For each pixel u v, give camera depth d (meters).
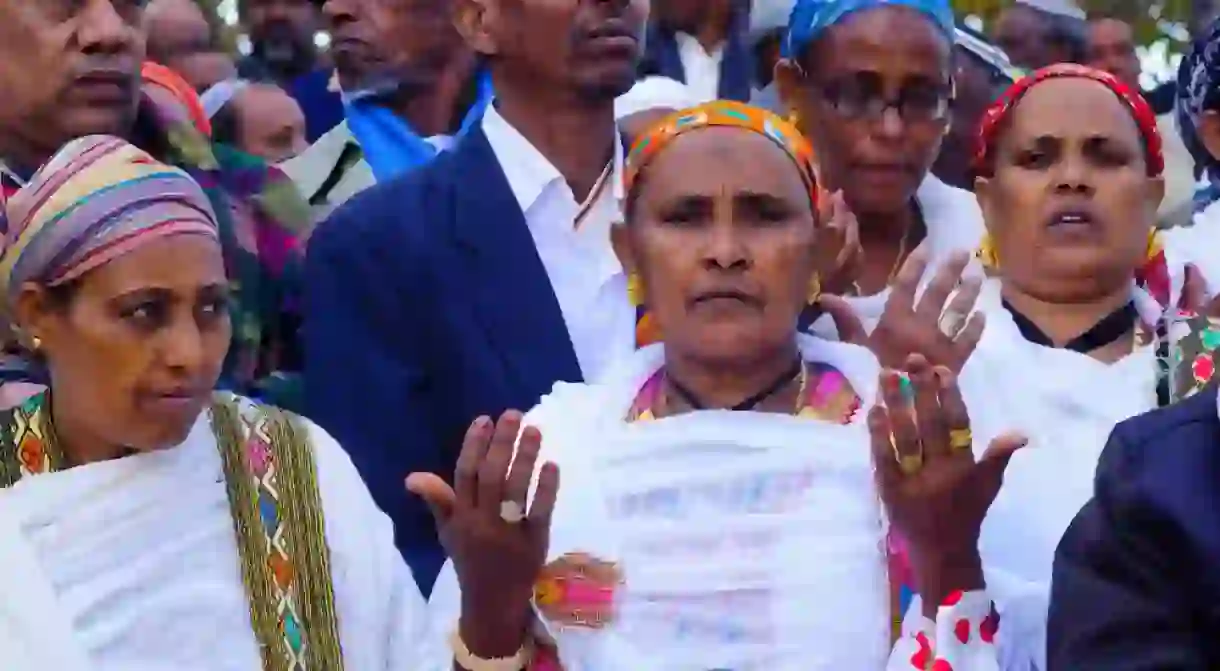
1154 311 2.63
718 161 2.27
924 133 2.97
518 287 2.80
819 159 3.02
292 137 3.81
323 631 2.23
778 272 2.26
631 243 2.37
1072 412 2.51
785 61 3.07
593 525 2.21
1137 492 1.73
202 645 2.14
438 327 2.78
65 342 2.13
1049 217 2.59
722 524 2.18
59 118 2.75
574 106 2.89
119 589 2.12
